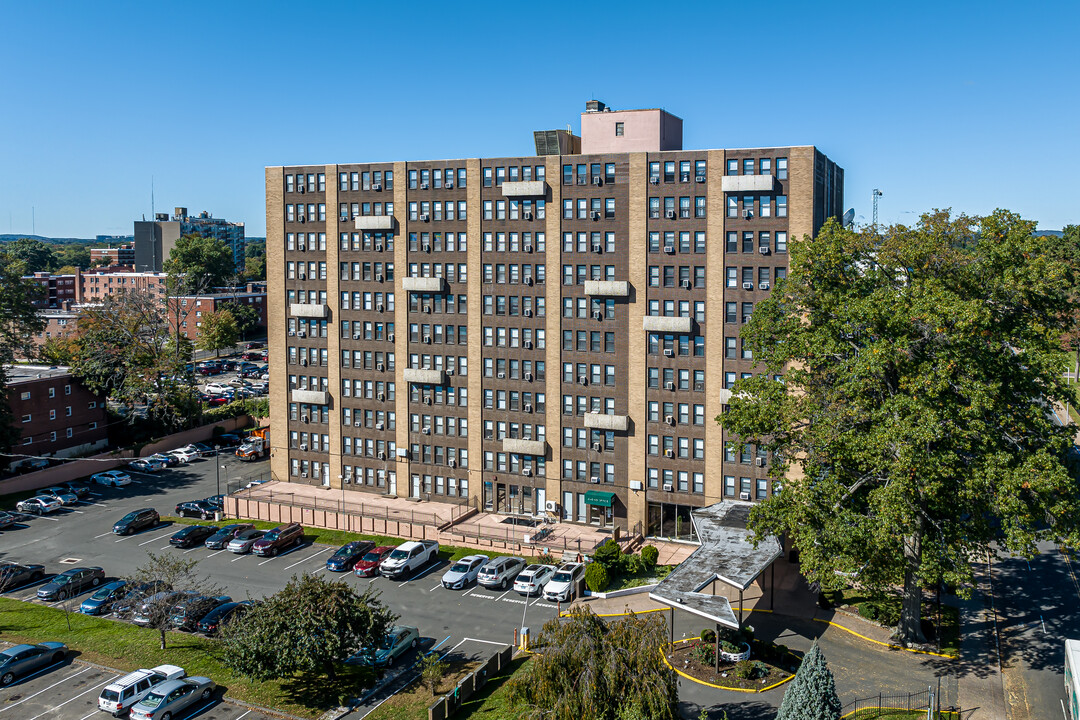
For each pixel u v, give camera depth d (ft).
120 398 332.19
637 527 220.23
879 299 142.10
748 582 145.38
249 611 142.41
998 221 145.59
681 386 213.25
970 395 129.18
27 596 188.96
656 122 222.07
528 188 221.87
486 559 199.82
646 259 213.46
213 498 256.73
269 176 261.03
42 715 132.87
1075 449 258.16
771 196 200.64
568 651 109.29
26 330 334.24
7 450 285.43
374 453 256.32
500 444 235.20
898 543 138.41
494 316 233.14
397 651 153.58
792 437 156.25
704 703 132.67
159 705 129.08
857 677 140.67
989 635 155.84
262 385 447.42
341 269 254.47
